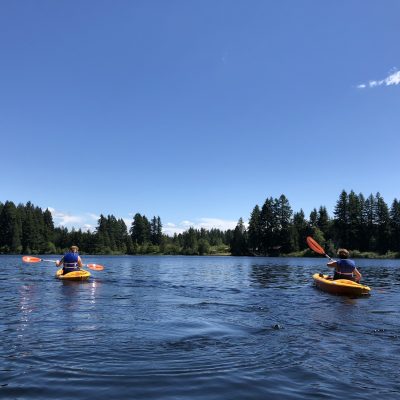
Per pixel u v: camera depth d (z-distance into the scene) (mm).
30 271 20188
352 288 11211
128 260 49969
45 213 104562
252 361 4727
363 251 74438
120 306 8648
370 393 3828
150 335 5902
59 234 99312
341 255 12648
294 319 7375
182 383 4012
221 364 4602
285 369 4465
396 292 12289
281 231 78188
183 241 106000
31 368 4387
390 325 6918
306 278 18094
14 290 11398
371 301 10078
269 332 6223
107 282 14383
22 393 3721
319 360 4805
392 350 5285
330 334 6160
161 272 22141
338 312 8250
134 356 4848
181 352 5035
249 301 9828
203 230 137750
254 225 81688
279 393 3807
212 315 7664
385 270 27672
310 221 80438
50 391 3771
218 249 99062
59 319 7078
